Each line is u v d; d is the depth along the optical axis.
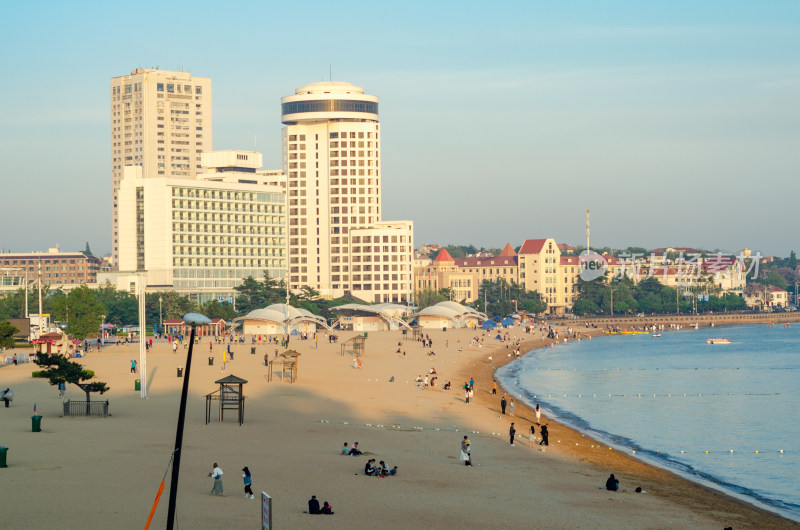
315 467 65.81
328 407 102.44
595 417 108.44
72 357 163.38
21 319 193.38
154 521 47.97
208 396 86.31
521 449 80.44
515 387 144.50
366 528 49.50
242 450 71.38
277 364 159.25
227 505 52.62
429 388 130.12
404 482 62.44
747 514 60.50
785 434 95.62
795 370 176.00
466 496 59.09
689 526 55.22
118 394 108.31
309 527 48.88
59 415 88.56
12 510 48.88
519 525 52.16
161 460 65.25
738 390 139.62
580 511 56.75
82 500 51.81
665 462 79.62
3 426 80.31
